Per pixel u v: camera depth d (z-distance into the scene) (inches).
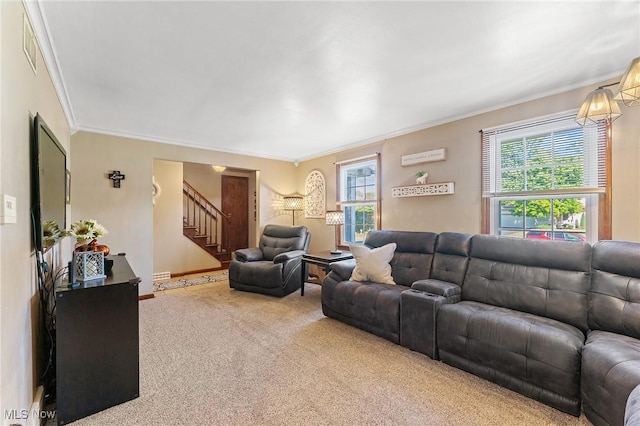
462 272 107.3
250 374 84.2
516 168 118.5
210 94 110.8
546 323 77.6
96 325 69.2
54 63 85.7
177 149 181.0
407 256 126.6
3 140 47.6
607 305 76.2
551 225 110.6
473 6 64.4
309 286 187.6
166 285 192.9
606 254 80.9
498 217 124.8
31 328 64.0
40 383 71.8
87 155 150.4
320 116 136.3
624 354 59.6
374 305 109.0
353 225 193.5
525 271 93.4
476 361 81.8
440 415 66.9
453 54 84.0
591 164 100.1
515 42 78.0
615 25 70.9
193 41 76.8
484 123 127.0
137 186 164.9
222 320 127.2
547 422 64.5
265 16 67.3
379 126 152.0
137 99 115.0
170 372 85.4
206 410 69.0
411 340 97.3
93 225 84.0
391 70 93.0
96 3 62.3
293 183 237.5
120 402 71.3
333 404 70.9
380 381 80.4
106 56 83.6
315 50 81.5
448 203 138.9
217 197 291.1
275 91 108.6
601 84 97.6
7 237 49.3
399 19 68.6
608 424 56.9
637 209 91.0
